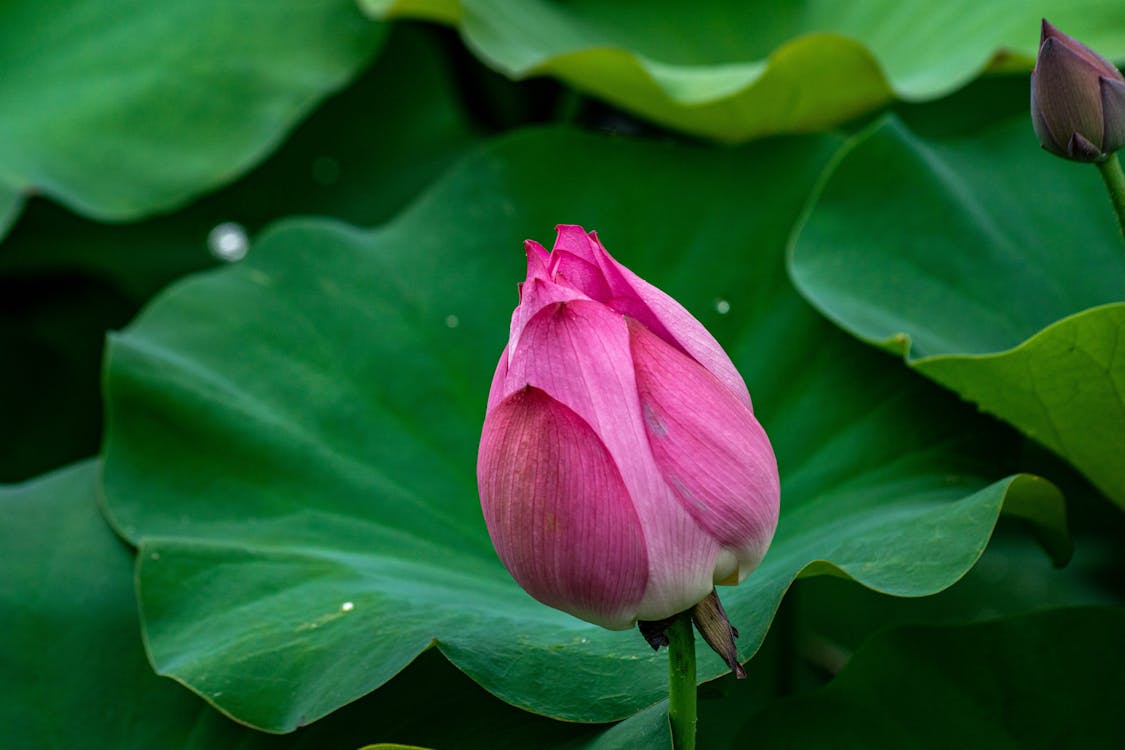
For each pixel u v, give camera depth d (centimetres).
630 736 154
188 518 168
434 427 172
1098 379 159
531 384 149
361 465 171
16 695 164
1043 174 173
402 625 160
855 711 161
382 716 160
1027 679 160
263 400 172
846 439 168
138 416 171
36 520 169
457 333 175
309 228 178
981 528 157
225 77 198
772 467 150
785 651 176
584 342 149
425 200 180
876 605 195
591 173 179
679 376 149
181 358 173
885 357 169
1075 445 163
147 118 196
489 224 178
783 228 175
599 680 157
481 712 159
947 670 161
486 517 150
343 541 167
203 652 161
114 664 164
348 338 174
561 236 151
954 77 180
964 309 169
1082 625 160
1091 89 155
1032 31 181
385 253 178
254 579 164
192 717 163
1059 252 171
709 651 158
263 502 169
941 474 165
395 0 190
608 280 151
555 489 148
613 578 149
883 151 173
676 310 151
